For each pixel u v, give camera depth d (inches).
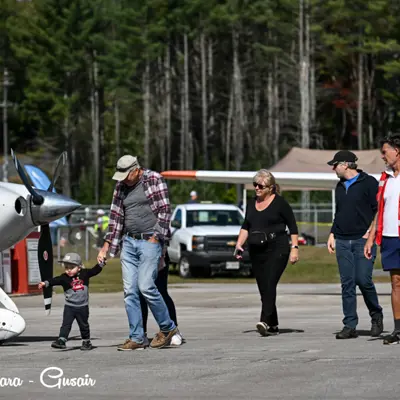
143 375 700.0
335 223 957.2
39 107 7824.8
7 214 917.2
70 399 609.6
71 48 7504.9
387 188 904.9
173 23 7347.4
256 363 752.3
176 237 2449.6
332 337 959.6
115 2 7564.0
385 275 2319.1
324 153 2869.1
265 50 6702.8
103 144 7721.5
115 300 1600.6
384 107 6899.6
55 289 1891.0
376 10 6008.9
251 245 1012.5
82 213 3732.8
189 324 1146.7
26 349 885.8
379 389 628.7
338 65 6752.0
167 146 7824.8
